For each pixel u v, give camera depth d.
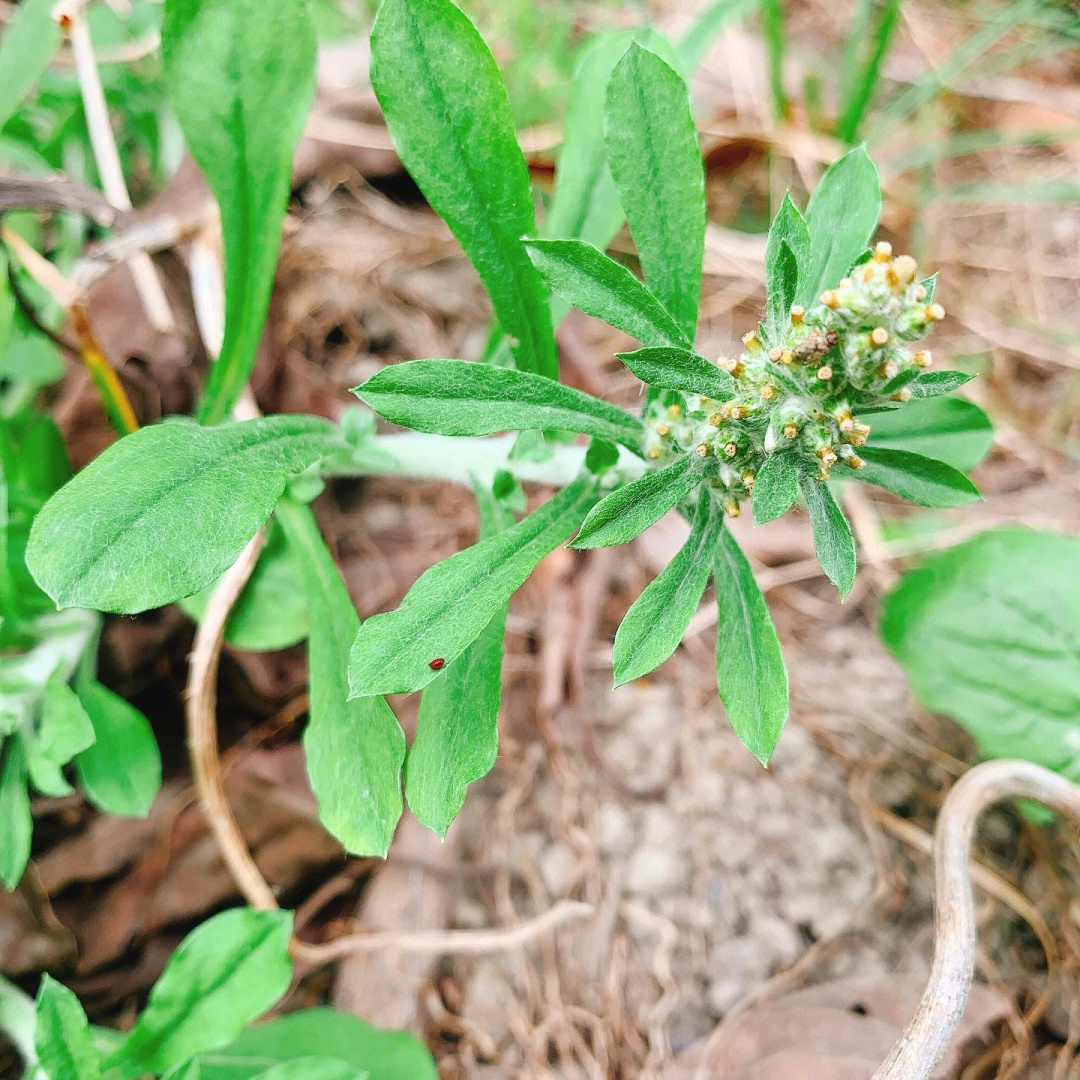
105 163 0.22
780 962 0.21
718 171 0.30
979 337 0.28
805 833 0.22
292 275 0.25
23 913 0.19
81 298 0.19
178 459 0.14
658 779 0.22
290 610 0.19
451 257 0.27
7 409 0.21
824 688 0.23
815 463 0.14
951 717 0.22
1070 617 0.21
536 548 0.15
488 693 0.15
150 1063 0.16
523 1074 0.20
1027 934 0.21
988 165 0.32
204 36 0.16
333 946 0.19
